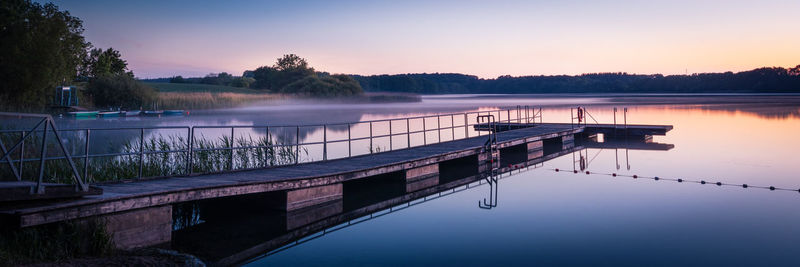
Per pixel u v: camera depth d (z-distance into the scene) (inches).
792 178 563.5
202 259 306.3
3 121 983.0
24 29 1514.5
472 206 450.6
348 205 458.0
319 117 1748.3
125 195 301.7
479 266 288.8
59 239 269.0
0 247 251.6
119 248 295.6
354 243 341.1
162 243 324.2
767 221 380.8
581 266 286.4
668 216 400.5
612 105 2620.6
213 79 5738.2
